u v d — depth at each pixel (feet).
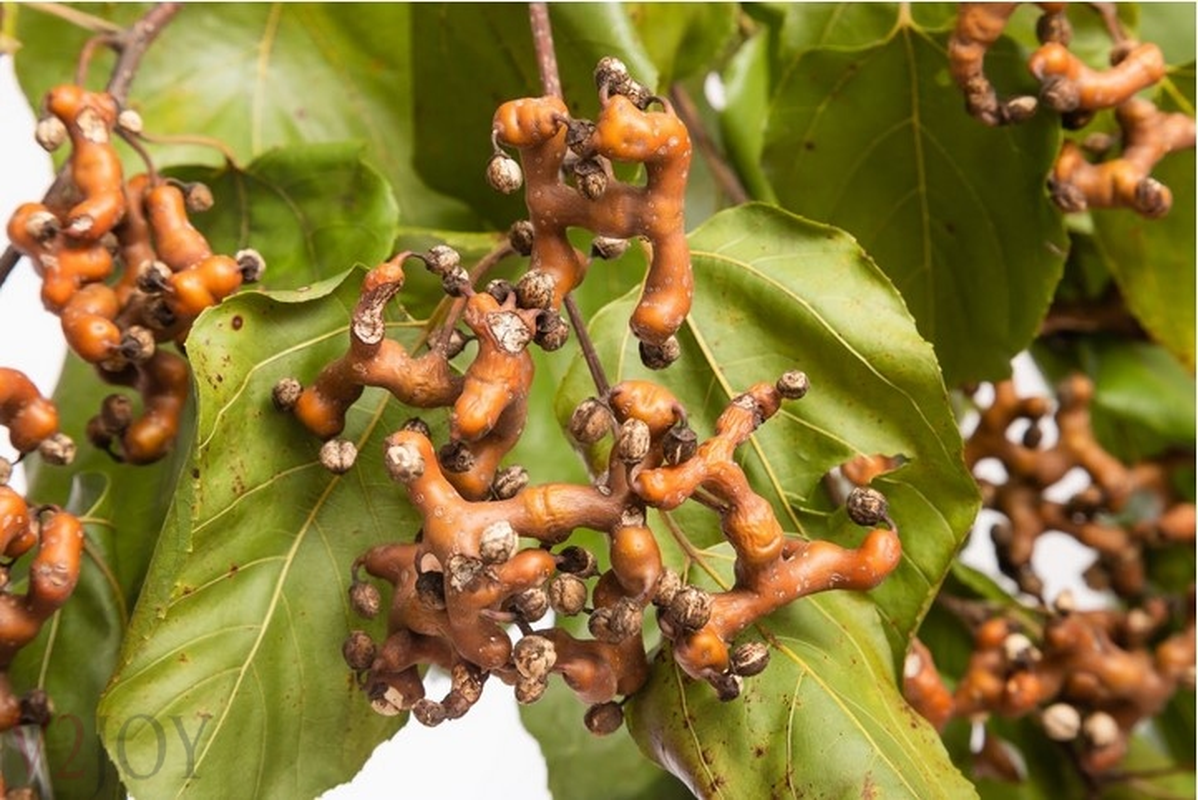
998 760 2.24
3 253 1.62
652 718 1.54
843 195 2.01
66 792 1.70
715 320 1.69
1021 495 2.25
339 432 1.54
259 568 1.57
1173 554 2.32
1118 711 2.15
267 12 2.09
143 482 1.77
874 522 1.48
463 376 1.48
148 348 1.58
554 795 1.98
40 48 2.06
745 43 2.17
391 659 1.46
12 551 1.51
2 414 1.56
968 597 2.17
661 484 1.39
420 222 2.11
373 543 1.60
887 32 1.97
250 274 1.59
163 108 2.08
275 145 2.10
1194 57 2.07
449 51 1.90
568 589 1.38
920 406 1.64
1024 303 1.98
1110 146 1.95
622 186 1.41
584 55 1.82
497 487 1.43
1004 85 1.90
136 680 1.53
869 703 1.56
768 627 1.56
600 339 1.67
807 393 1.67
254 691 1.58
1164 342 2.16
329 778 1.61
